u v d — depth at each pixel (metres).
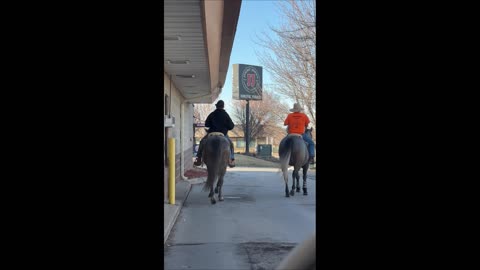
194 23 6.56
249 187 12.44
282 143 10.32
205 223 7.04
